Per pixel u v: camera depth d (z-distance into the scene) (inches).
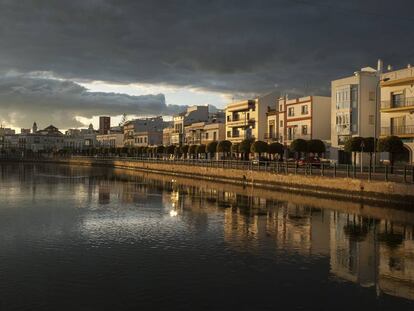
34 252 881.5
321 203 1673.2
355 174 1752.0
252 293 650.8
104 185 2650.1
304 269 773.3
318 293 653.3
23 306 593.0
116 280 704.4
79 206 1622.8
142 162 4584.2
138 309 588.4
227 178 2783.0
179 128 5556.1
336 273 751.1
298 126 3371.1
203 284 688.4
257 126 3860.7
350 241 995.9
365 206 1572.3
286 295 644.1
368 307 601.3
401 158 2368.4
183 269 767.7
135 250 902.4
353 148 2071.9
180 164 3607.3
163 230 1125.1
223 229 1138.7
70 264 794.2
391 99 2412.6
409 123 2321.6
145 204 1689.2
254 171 2469.2
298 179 2060.8
